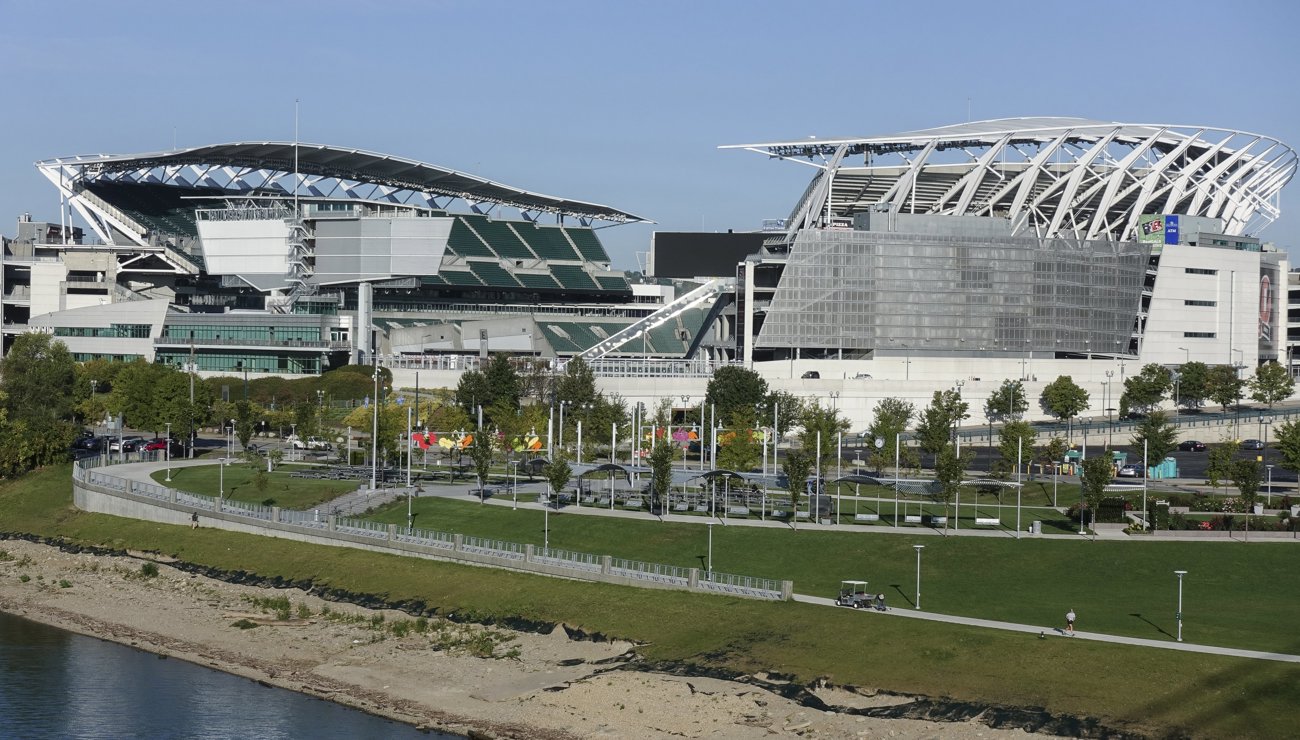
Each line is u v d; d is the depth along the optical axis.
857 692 106.56
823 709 104.75
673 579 134.88
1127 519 157.50
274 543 164.50
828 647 114.38
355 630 135.62
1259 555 140.50
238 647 132.12
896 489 166.88
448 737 106.56
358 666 124.44
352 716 111.81
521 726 107.00
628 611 128.62
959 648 111.19
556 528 162.25
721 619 123.56
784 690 108.38
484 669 120.94
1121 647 108.69
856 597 124.75
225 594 152.00
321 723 110.06
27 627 141.88
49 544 180.12
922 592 132.12
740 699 107.56
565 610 131.62
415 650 127.88
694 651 117.94
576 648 123.88
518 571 143.88
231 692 118.69
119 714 112.62
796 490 163.00
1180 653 107.00
